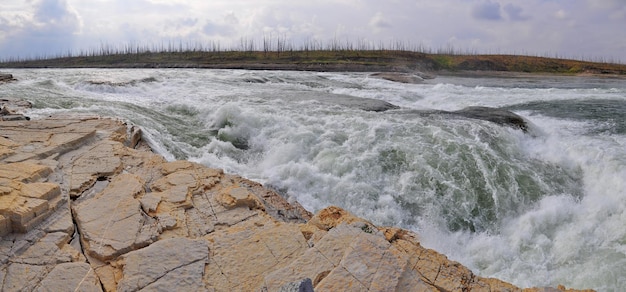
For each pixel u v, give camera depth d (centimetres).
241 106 1280
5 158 627
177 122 1178
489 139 964
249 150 1019
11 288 367
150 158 725
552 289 439
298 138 980
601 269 561
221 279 402
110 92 1566
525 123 1117
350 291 372
